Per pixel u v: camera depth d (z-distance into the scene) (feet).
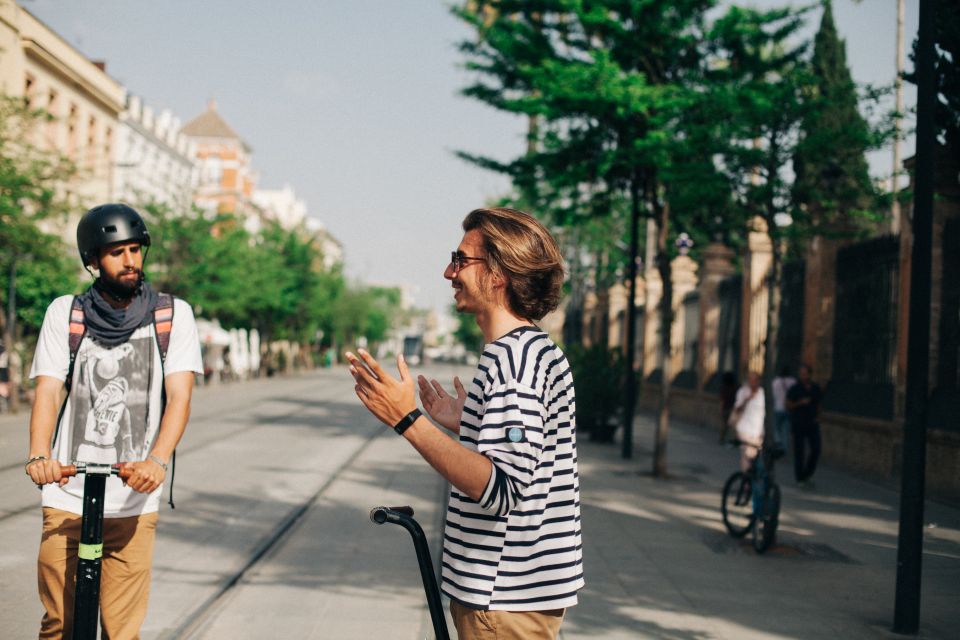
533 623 7.01
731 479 31.24
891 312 49.29
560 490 7.18
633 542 29.63
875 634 19.98
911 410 20.29
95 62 141.79
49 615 11.16
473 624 7.02
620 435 73.10
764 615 21.25
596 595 22.59
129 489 11.14
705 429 82.33
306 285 209.15
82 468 9.87
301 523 31.01
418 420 6.68
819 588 24.11
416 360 319.06
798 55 45.37
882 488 44.96
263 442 57.72
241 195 237.04
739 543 29.94
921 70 20.85
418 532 7.34
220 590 21.83
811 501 40.34
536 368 6.98
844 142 36.14
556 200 53.42
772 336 32.22
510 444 6.72
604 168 45.11
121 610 11.26
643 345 103.30
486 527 6.97
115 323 11.21
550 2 47.14
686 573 25.43
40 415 10.79
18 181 69.21
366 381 6.70
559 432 7.18
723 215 41.98
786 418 55.16
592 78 42.75
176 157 172.76
